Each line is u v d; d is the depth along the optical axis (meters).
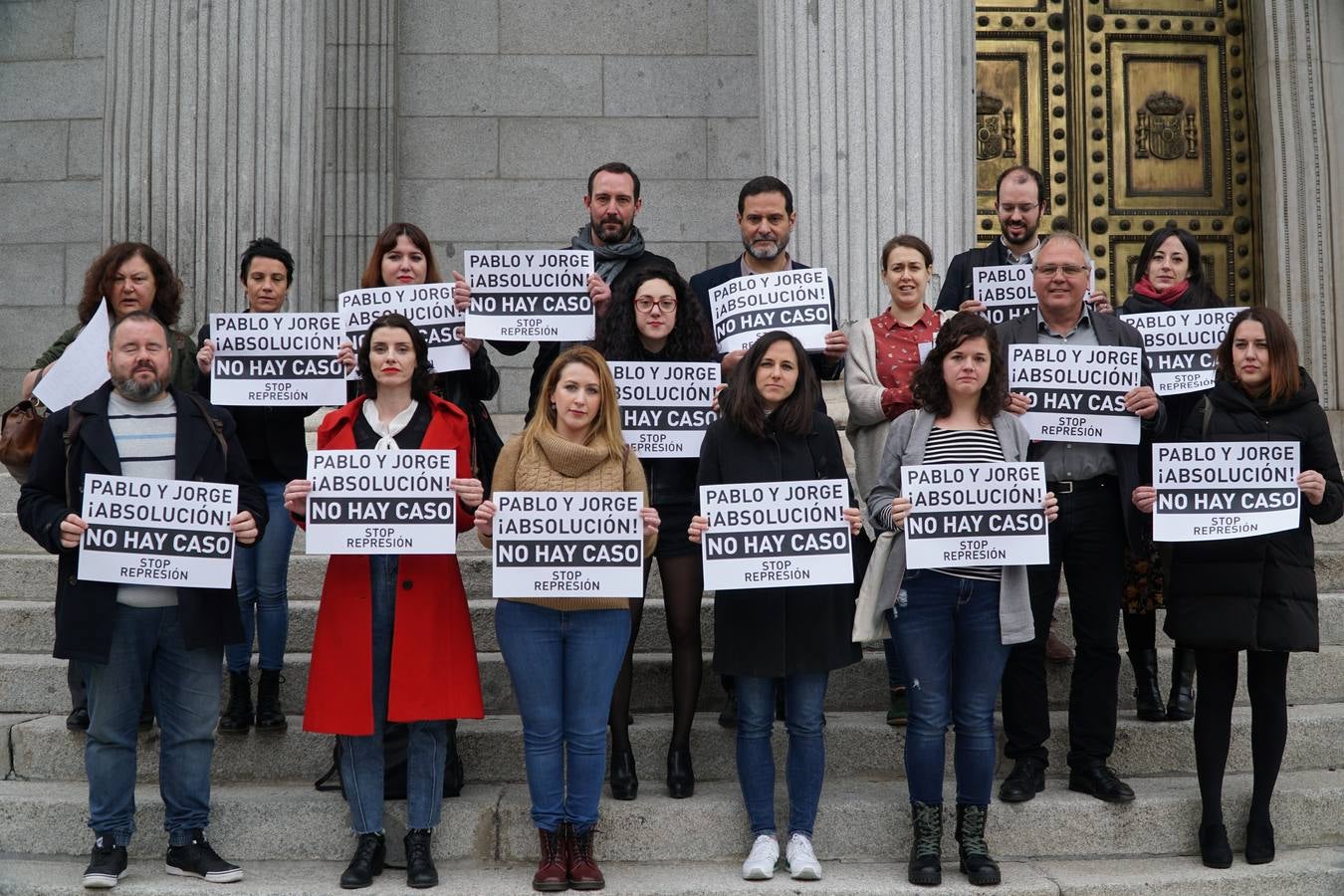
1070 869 5.09
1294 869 5.06
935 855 4.92
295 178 8.38
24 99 10.41
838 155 7.77
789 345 5.11
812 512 4.92
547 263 5.75
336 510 4.85
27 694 5.96
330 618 4.91
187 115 8.19
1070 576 5.49
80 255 10.29
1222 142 10.52
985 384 5.07
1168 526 5.08
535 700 4.86
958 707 5.01
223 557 4.79
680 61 10.65
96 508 4.67
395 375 5.02
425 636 4.86
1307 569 5.10
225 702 5.84
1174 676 5.95
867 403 5.73
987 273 6.00
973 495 4.91
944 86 7.87
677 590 5.41
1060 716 5.95
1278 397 5.19
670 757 5.38
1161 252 6.19
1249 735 5.77
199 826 4.93
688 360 5.51
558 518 4.82
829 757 5.71
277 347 5.74
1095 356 5.38
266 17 8.30
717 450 5.13
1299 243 10.18
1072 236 5.56
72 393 5.42
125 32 8.27
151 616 4.81
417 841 4.88
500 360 10.51
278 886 4.83
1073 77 10.48
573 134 10.62
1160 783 5.59
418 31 10.63
